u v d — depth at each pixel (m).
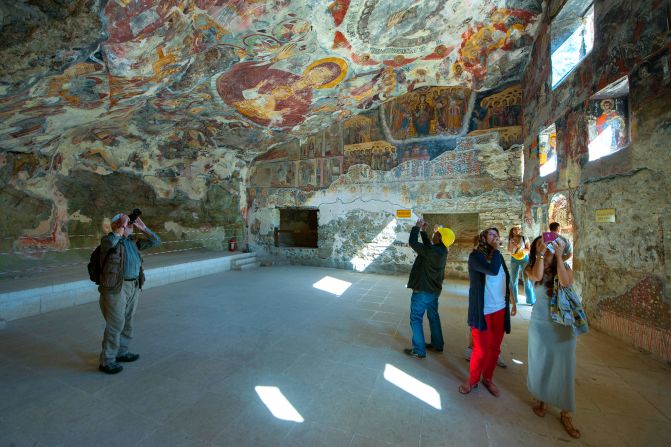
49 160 7.59
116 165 8.91
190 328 4.94
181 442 2.40
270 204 11.56
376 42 6.91
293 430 2.56
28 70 4.26
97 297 6.57
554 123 6.23
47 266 7.62
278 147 11.39
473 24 6.98
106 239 3.48
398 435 2.50
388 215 9.81
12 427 2.55
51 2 3.54
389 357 3.96
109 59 4.75
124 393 3.09
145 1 4.13
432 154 9.31
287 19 5.57
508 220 8.48
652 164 3.74
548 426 2.63
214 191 11.39
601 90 4.61
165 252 10.98
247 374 3.49
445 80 8.56
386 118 9.81
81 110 6.06
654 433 2.55
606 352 4.04
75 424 2.61
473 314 3.05
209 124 9.07
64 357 3.89
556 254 2.59
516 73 8.22
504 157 8.54
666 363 3.65
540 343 2.66
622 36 4.14
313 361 3.83
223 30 5.42
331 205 10.58
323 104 9.02
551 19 6.23
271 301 6.54
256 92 7.77
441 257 3.89
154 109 7.38
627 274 4.20
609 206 4.51
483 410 2.85
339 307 6.16
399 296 7.02
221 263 9.99
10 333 4.68
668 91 3.49
